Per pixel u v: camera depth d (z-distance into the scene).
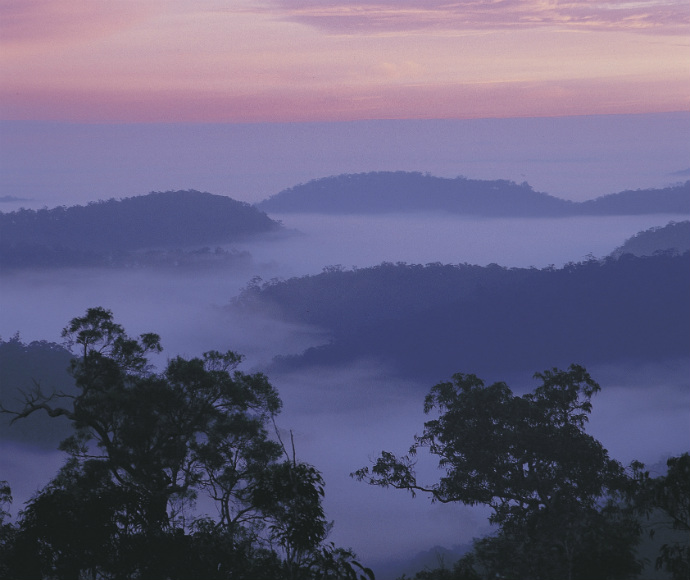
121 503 26.97
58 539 25.83
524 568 27.17
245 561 26.02
